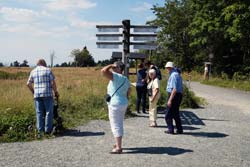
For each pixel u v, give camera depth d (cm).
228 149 959
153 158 844
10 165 769
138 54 1564
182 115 1575
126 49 1545
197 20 4466
